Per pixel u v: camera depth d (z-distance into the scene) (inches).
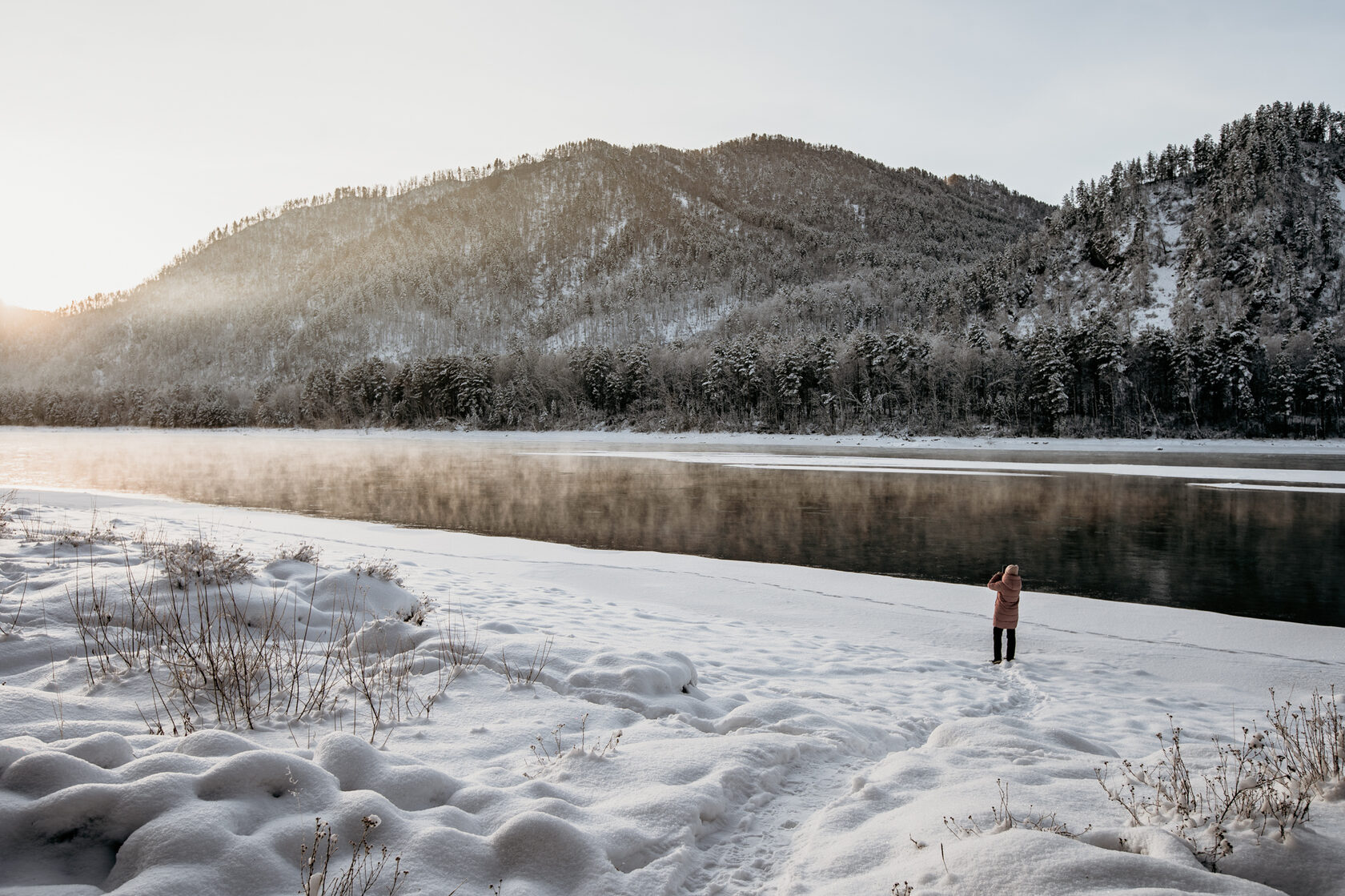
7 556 299.4
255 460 1649.9
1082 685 279.4
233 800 104.9
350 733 136.6
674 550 590.9
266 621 233.0
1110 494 1021.2
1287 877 94.2
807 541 637.3
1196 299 4333.2
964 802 122.6
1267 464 1637.6
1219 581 488.1
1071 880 89.1
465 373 3531.0
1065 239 5477.4
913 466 1544.0
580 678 197.0
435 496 960.3
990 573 508.1
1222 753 152.8
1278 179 4729.3
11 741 115.7
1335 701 261.6
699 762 140.8
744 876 108.0
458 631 246.1
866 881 99.6
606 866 100.9
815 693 233.1
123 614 219.1
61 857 94.7
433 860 98.5
